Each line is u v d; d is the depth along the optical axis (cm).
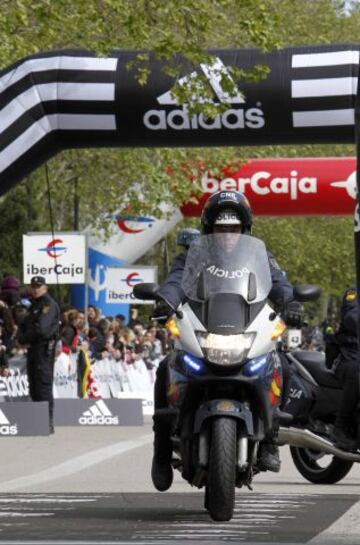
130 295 5753
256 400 1720
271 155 7094
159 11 3781
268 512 1877
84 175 6262
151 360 5475
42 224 8600
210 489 1670
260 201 5550
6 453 3053
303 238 9825
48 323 3650
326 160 5519
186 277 1772
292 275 10319
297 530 1672
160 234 6097
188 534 1606
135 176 6003
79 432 3744
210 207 1797
